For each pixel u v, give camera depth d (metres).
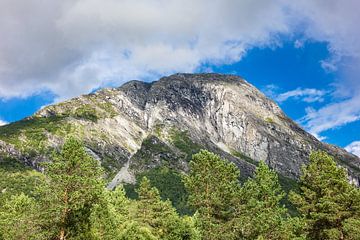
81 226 49.47
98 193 50.44
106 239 56.19
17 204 65.69
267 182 72.25
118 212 72.94
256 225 60.81
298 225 56.19
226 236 62.22
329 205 52.31
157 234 69.44
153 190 81.06
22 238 47.16
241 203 68.19
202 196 67.88
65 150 51.97
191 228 65.75
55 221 47.22
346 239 51.53
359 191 53.56
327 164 58.56
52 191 48.00
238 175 73.81
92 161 52.94
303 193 57.75
